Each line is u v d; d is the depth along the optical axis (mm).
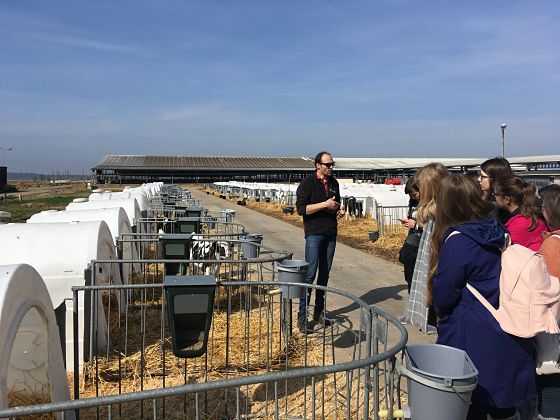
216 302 7078
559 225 3840
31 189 66938
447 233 3004
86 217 7867
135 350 5352
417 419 2426
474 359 2811
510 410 2881
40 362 3410
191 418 3949
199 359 5039
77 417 3748
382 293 8328
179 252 6535
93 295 4906
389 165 83375
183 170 86250
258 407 4098
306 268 4887
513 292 2736
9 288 2809
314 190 6090
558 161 39500
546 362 3033
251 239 6957
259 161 99062
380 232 16125
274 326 6070
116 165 85875
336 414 3676
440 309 3037
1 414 1967
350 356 5223
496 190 4145
